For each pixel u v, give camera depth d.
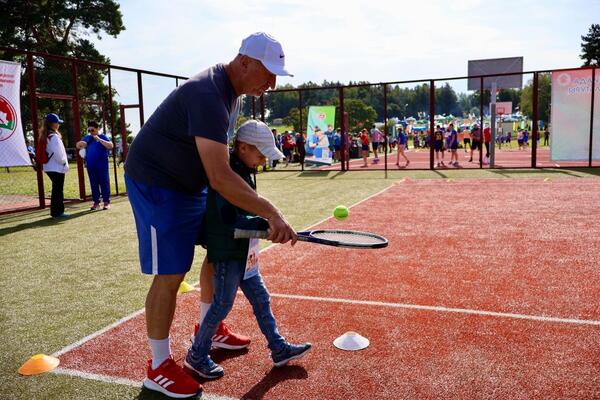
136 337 3.65
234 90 2.83
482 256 5.75
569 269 5.11
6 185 17.11
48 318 4.12
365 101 48.47
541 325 3.66
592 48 63.34
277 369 3.09
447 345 3.36
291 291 4.64
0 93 9.71
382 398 2.70
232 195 2.60
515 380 2.85
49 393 2.85
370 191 12.48
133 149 2.84
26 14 33.91
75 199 12.20
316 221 8.34
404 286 4.72
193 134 2.56
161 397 2.78
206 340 2.96
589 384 2.78
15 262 6.12
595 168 16.59
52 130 9.35
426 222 7.97
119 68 12.62
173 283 2.81
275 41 2.74
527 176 14.81
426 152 35.41
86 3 37.78
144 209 2.77
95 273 5.52
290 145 26.02
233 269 2.87
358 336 3.45
